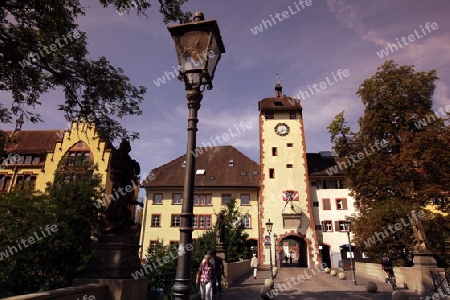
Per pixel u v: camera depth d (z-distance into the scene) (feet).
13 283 34.42
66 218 39.24
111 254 17.88
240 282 58.29
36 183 114.21
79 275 36.94
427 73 83.20
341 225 122.72
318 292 46.47
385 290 49.80
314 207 126.21
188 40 13.28
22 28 30.94
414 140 74.59
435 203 75.61
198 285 37.96
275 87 153.99
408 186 76.43
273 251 117.70
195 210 124.77
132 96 36.14
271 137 135.54
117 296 16.81
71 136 115.44
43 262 36.86
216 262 40.65
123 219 19.01
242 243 85.35
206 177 133.59
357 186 84.74
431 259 48.21
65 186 43.60
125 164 20.11
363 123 87.66
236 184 128.36
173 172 135.85
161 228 121.08
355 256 117.08
